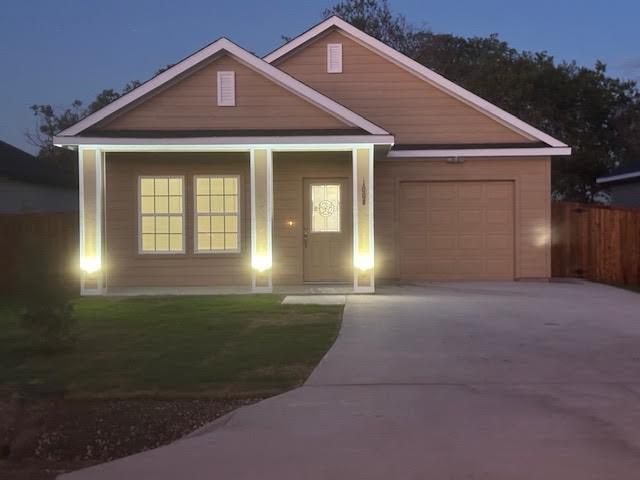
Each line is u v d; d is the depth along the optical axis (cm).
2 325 1327
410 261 2042
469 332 1216
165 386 886
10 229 1867
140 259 1862
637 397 834
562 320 1340
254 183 1698
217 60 1706
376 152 1870
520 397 834
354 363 993
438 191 2038
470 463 633
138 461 655
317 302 1558
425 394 847
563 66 3884
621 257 2034
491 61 3978
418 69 2058
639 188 2892
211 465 639
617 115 3841
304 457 652
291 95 1702
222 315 1389
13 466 693
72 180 3169
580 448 669
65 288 1088
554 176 3662
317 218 1927
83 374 942
